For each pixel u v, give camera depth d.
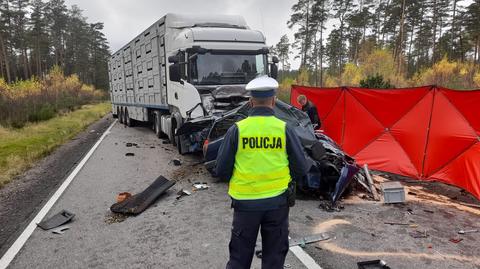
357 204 5.69
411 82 38.12
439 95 6.82
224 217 5.14
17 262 3.97
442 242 4.26
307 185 5.78
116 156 9.90
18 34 56.12
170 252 4.10
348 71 40.66
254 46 9.52
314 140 6.05
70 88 44.84
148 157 9.66
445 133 6.66
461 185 6.24
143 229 4.78
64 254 4.13
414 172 7.20
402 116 7.52
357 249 4.09
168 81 10.72
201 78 9.08
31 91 30.16
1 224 5.09
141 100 14.55
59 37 67.00
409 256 3.92
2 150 10.73
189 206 5.64
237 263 2.82
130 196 5.99
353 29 52.69
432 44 51.75
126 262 3.90
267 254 2.87
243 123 2.75
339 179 5.66
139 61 14.16
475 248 4.11
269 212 2.76
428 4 48.81
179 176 7.52
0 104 18.62
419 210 5.38
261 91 2.71
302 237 4.42
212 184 6.88
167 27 10.41
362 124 8.38
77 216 5.32
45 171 8.30
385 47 46.78
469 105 6.26
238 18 10.78
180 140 9.46
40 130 15.62
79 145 12.17
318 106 9.97
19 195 6.44
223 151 2.77
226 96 8.71
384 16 50.16
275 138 2.71
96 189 6.71
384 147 7.86
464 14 46.09
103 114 28.53
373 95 8.05
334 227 4.74
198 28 9.43
